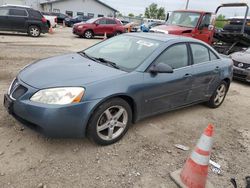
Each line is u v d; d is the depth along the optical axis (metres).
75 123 3.05
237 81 8.89
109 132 3.45
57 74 3.32
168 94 4.08
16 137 3.42
